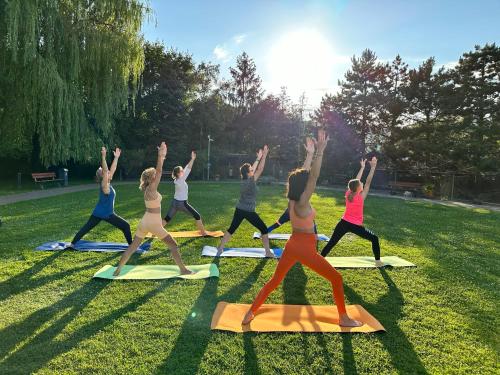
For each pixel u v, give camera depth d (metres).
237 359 3.17
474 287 5.12
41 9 12.47
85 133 15.56
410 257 6.58
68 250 6.38
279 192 18.27
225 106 33.22
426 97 20.38
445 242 7.94
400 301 4.57
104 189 6.27
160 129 26.69
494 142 18.70
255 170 6.58
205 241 7.34
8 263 5.62
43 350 3.25
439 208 13.98
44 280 4.93
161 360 3.13
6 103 13.82
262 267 5.72
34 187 17.61
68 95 13.81
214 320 3.85
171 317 3.93
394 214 12.05
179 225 8.98
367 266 5.91
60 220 9.23
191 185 21.50
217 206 12.52
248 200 6.16
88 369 2.99
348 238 8.05
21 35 12.07
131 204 12.47
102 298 4.38
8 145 15.13
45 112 13.18
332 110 24.56
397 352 3.36
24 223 8.76
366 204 14.91
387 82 23.23
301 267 5.73
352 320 3.81
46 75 12.78
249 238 7.70
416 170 20.84
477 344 3.55
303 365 3.12
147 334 3.57
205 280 5.05
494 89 18.34
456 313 4.25
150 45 26.69
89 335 3.52
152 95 26.28
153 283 4.88
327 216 10.98
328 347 3.41
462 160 19.03
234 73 36.78
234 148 32.22
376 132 23.73
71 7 13.77
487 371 3.10
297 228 3.67
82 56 14.12
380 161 22.81
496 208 14.52
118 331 3.61
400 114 21.89
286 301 4.48
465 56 19.41
